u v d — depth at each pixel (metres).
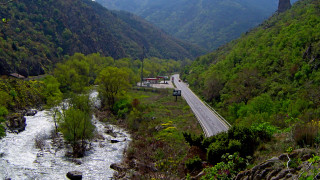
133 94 89.94
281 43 61.50
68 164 30.67
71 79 84.56
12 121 42.84
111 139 42.31
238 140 20.02
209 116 53.78
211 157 20.59
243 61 72.25
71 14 163.75
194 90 98.75
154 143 37.19
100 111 62.59
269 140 20.02
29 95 61.78
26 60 96.12
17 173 26.66
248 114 38.44
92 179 26.86
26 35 115.62
